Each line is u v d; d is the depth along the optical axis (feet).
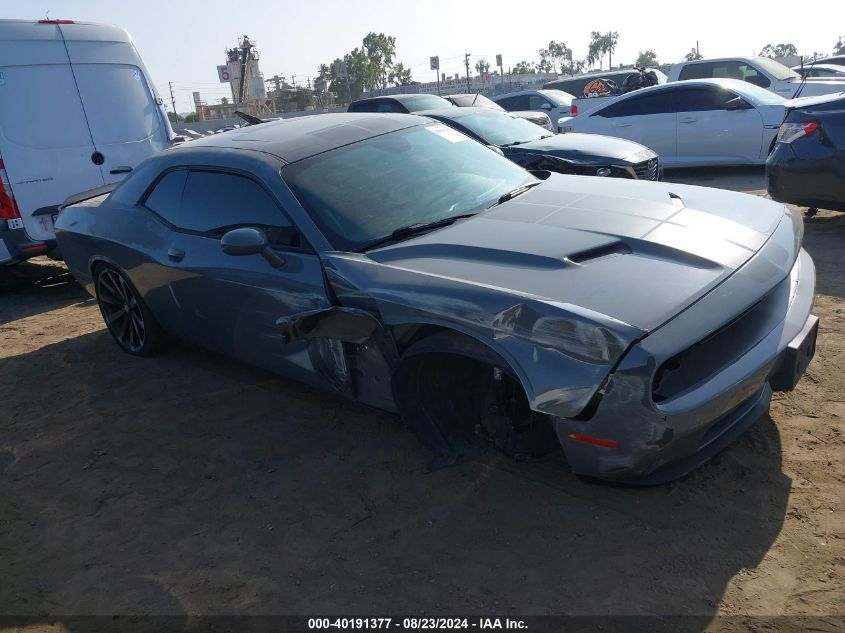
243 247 10.68
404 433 11.94
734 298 8.57
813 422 10.90
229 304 12.47
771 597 7.70
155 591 8.89
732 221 10.39
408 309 9.27
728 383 8.33
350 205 11.48
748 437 10.66
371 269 10.04
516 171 13.74
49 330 19.67
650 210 10.77
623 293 8.39
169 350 16.67
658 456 8.11
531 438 9.48
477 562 8.74
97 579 9.25
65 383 15.69
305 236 11.08
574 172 26.71
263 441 12.23
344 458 11.40
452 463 10.25
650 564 8.38
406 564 8.85
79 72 22.86
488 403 9.57
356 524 9.73
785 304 9.69
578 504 9.61
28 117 21.76
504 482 10.27
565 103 57.98
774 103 33.06
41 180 22.11
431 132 13.98
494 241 10.02
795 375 9.37
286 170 11.92
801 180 21.13
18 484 11.78
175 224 13.70
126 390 14.96
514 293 8.52
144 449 12.44
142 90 24.67
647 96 36.42
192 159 13.60
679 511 9.23
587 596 8.01
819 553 8.25
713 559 8.35
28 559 9.81
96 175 23.26
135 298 15.52
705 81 35.04
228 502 10.60
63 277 26.50
